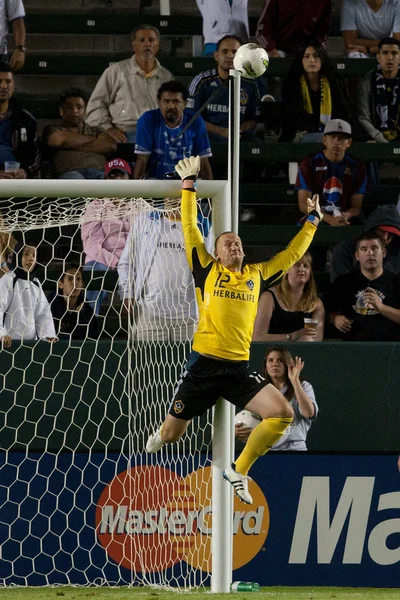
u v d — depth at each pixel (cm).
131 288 2344
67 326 2627
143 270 2383
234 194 2016
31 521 2403
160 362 2402
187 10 4275
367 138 3669
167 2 4116
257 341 2550
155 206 2344
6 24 3778
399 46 3647
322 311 2702
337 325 2728
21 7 3766
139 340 2414
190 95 3541
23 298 2480
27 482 2406
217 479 1969
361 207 3381
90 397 2420
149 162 3284
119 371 2419
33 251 2555
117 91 3609
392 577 2427
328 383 2450
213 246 2042
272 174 3716
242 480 1878
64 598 1834
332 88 3566
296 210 3541
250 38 4119
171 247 2377
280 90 3862
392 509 2444
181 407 1886
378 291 2770
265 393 1844
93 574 2402
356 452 2450
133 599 1770
